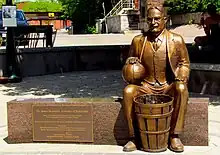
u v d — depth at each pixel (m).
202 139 6.39
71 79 14.80
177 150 6.06
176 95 6.00
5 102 10.66
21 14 24.80
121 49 16.78
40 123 6.65
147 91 6.29
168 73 6.39
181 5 31.50
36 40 19.44
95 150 6.31
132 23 39.97
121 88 12.44
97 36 33.06
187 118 6.37
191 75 11.20
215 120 8.23
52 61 16.61
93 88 12.59
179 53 6.34
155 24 6.22
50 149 6.41
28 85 13.53
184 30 29.77
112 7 48.88
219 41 11.64
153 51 6.31
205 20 12.10
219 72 10.55
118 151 6.21
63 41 27.50
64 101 6.63
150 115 5.82
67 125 6.59
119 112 6.46
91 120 6.54
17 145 6.66
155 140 5.97
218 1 11.52
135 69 6.24
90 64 17.56
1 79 13.99
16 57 14.73
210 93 10.84
